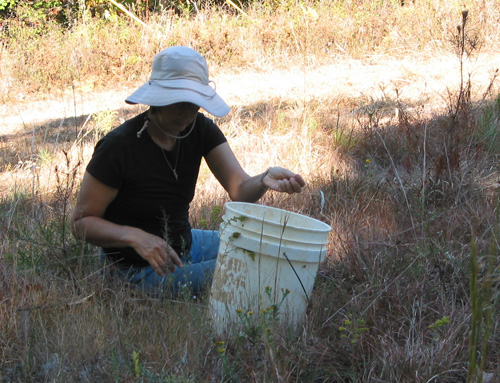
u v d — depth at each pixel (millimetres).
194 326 2842
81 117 8422
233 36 12062
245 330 2645
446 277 3291
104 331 2855
